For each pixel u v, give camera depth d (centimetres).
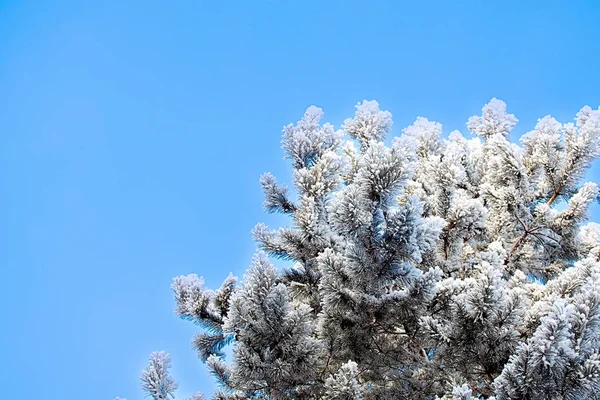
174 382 502
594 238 834
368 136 816
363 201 463
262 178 685
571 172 802
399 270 484
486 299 471
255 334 504
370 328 562
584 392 397
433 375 552
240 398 598
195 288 679
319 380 548
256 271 496
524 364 403
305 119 630
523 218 778
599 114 798
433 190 738
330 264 509
